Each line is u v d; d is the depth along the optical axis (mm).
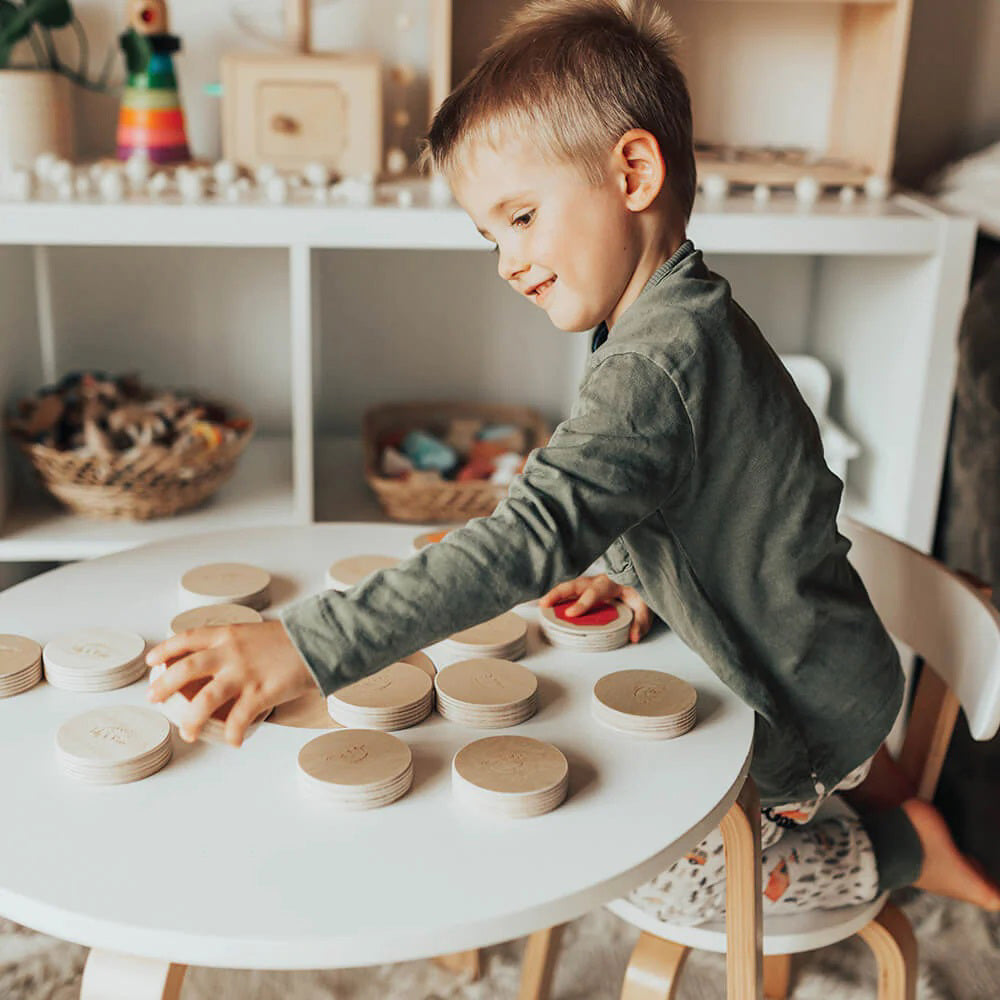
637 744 798
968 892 1086
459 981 1308
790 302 2008
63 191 1503
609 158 817
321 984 1295
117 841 676
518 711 814
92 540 1579
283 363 1968
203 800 715
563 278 842
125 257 1886
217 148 1843
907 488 1627
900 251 1520
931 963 1367
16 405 1727
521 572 728
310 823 698
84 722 768
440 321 1959
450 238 1493
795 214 1515
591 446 757
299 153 1672
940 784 1566
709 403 804
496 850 680
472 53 1789
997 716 945
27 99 1612
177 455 1558
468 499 1669
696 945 971
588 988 1312
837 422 1897
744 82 1855
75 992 1267
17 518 1644
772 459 852
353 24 1795
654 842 691
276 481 1813
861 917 1021
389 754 746
